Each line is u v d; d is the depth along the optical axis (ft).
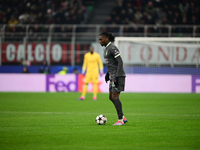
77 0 319.27
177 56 220.23
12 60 245.24
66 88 218.38
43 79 219.41
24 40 240.73
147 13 293.43
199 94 199.93
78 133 67.87
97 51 238.68
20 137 63.16
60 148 54.08
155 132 69.82
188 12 293.84
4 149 53.21
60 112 109.09
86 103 143.95
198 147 55.72
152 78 215.31
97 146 55.62
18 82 220.43
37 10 308.19
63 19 295.69
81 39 258.57
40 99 161.27
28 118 92.38
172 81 213.46
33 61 242.58
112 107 127.75
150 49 221.66
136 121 87.76
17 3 316.19
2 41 247.29
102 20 305.73
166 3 302.04
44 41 258.98
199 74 218.59
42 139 61.26
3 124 80.38
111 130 71.97
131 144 57.47
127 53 222.89
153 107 129.29
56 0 316.60
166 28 266.77
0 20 300.40
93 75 161.68
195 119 92.58
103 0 334.44
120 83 76.48
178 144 57.82
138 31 265.54
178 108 125.59
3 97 170.91
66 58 241.14
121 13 297.33
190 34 253.85
